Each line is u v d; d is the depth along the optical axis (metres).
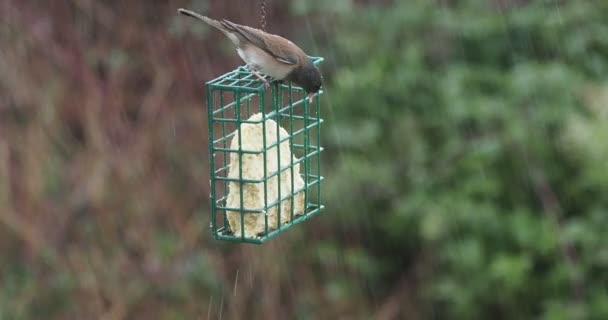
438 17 14.18
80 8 14.80
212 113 7.54
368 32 14.34
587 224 12.48
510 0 14.27
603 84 13.47
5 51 14.31
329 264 13.69
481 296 12.66
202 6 14.75
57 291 13.50
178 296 13.42
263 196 7.58
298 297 13.54
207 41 14.84
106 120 14.34
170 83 14.66
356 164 13.27
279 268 13.52
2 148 13.89
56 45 14.60
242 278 13.43
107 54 14.77
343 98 13.67
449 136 13.48
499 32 14.09
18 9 14.55
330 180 13.32
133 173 14.05
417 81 13.72
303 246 13.74
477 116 13.12
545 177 12.96
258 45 8.04
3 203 13.77
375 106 13.71
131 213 13.88
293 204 7.91
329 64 14.30
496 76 13.62
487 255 12.78
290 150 7.93
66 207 13.89
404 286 13.72
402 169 13.45
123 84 14.70
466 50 14.19
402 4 14.31
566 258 12.49
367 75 13.62
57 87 14.41
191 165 14.16
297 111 13.37
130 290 13.47
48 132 14.23
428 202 12.96
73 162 14.18
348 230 13.75
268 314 13.32
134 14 14.94
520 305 12.64
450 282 12.89
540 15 14.09
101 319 13.32
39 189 13.91
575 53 13.97
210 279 13.43
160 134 14.31
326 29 14.48
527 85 13.21
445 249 12.84
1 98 14.16
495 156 13.01
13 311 13.32
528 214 12.71
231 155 7.67
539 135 13.02
